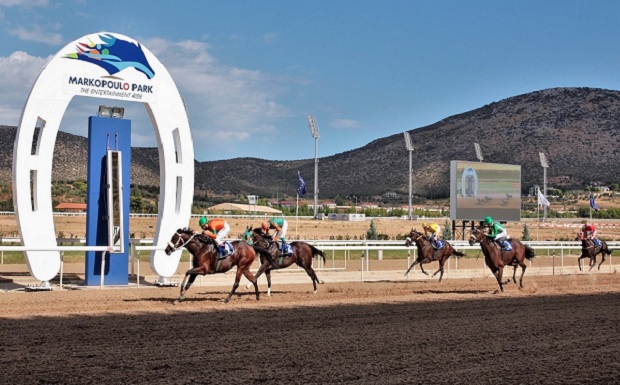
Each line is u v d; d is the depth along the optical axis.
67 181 96.06
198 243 13.81
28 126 14.81
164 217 16.55
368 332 11.05
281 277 20.33
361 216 67.88
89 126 15.91
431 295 16.52
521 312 13.74
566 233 53.28
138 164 121.75
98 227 16.08
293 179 189.00
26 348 9.17
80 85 15.23
